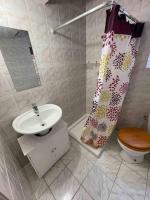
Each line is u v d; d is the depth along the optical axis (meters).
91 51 1.73
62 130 1.36
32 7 1.04
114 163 1.43
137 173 1.30
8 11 0.92
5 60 1.00
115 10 0.83
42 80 1.33
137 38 1.17
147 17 1.10
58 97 1.60
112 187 1.19
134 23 1.09
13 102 1.14
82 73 1.88
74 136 1.85
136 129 1.41
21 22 1.01
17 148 1.32
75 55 1.63
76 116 2.13
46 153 1.25
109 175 1.30
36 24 1.11
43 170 1.30
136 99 1.52
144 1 1.06
